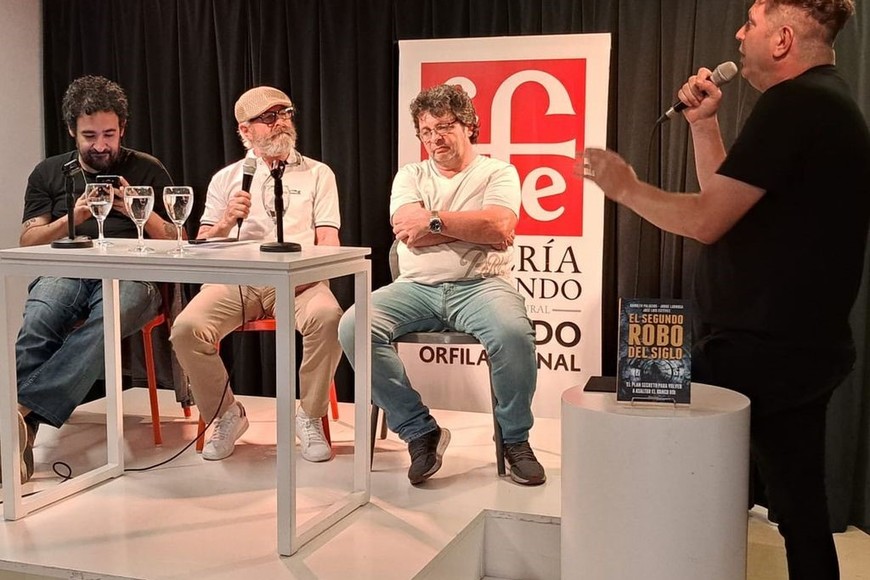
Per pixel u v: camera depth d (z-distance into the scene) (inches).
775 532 113.4
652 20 128.1
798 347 78.8
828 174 76.7
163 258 84.7
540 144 129.0
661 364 77.5
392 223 113.9
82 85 122.6
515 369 103.0
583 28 132.6
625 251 131.2
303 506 97.5
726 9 123.5
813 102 76.6
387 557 83.6
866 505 116.8
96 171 124.7
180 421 133.9
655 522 74.0
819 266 78.0
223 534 89.6
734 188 78.4
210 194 126.1
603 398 80.7
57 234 121.3
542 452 115.9
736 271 81.4
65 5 159.2
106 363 107.0
